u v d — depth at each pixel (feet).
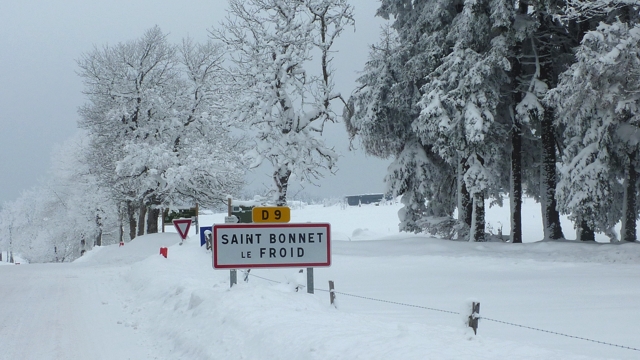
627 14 85.56
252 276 60.29
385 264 76.84
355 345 19.49
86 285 63.36
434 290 50.49
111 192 161.58
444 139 96.22
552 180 98.89
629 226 87.04
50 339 31.99
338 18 112.57
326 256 33.65
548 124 98.27
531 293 46.34
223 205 157.48
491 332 29.81
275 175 111.96
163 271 58.70
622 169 86.22
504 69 92.07
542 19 97.81
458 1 104.99
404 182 114.11
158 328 34.04
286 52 112.47
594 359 16.90
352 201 531.91
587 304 39.60
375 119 110.32
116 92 154.71
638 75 73.51
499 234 113.39
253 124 112.47
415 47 108.99
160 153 143.02
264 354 21.98
